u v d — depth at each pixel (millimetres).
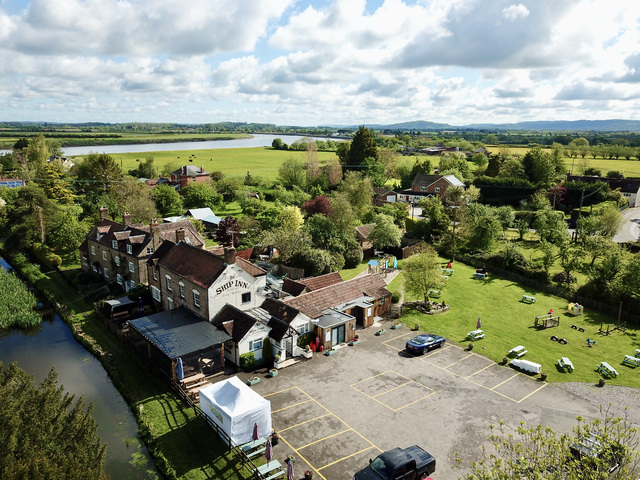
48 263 67625
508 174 128000
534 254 73875
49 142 196250
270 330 40875
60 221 76250
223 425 29297
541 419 32312
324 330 42562
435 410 33312
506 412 33188
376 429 30938
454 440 29859
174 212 101812
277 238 66125
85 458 21562
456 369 39719
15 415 20938
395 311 52469
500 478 18516
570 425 31516
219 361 40219
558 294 59625
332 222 74938
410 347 42469
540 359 41875
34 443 20922
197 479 26328
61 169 129000
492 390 36312
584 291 57031
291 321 41281
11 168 153000
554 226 75000
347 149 169375
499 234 79562
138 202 90438
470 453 28547
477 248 76312
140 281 54875
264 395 35031
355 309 49250
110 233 61906
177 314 44219
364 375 38406
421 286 54031
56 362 41094
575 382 37781
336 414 32625
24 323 48125
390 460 25484
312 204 87500
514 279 66000
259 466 27094
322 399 34562
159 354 41000
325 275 55531
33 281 61562
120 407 34156
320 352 42750
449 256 77375
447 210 85000
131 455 28781
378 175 141500
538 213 83875
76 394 35719
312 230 71375
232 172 172625
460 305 55875
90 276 61781
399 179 169000
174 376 36031
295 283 53062
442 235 79625
